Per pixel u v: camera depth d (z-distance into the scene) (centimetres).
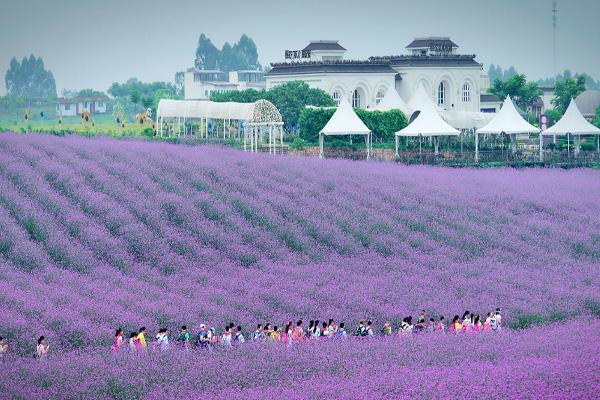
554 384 16212
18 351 19025
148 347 19200
